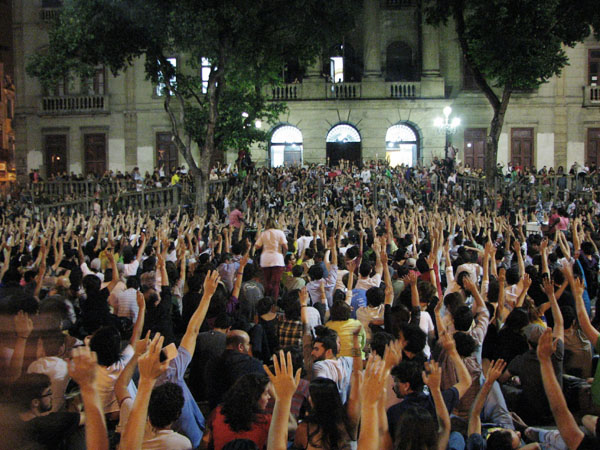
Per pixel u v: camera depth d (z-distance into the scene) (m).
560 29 29.44
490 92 30.69
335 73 43.00
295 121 41.38
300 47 28.19
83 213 28.86
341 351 7.31
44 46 41.06
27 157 42.12
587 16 28.25
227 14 24.27
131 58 27.53
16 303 5.39
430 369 4.62
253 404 5.20
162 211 31.19
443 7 30.28
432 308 8.63
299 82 42.44
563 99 41.38
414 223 17.02
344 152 42.22
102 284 9.83
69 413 4.64
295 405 5.91
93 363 3.75
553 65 29.34
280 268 12.62
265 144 41.44
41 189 37.88
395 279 10.49
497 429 5.95
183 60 40.69
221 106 31.92
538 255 11.68
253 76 29.78
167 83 27.67
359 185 33.00
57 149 42.16
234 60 27.98
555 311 6.82
